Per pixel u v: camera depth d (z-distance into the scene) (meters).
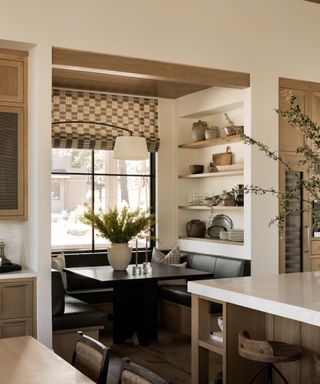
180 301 6.24
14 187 4.92
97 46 5.10
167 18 5.47
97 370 2.31
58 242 7.05
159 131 7.64
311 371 3.25
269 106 6.14
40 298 4.71
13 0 4.71
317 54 6.47
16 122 4.92
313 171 2.99
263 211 6.11
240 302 3.13
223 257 6.46
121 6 5.22
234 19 5.89
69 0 4.96
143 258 7.33
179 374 4.78
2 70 4.87
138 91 7.21
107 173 7.36
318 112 6.52
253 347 3.04
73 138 6.99
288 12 6.27
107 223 5.91
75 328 4.94
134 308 5.88
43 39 4.82
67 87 6.90
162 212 7.62
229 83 5.88
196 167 7.48
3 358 2.41
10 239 5.22
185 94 7.43
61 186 7.07
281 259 6.26
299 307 2.74
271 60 6.14
